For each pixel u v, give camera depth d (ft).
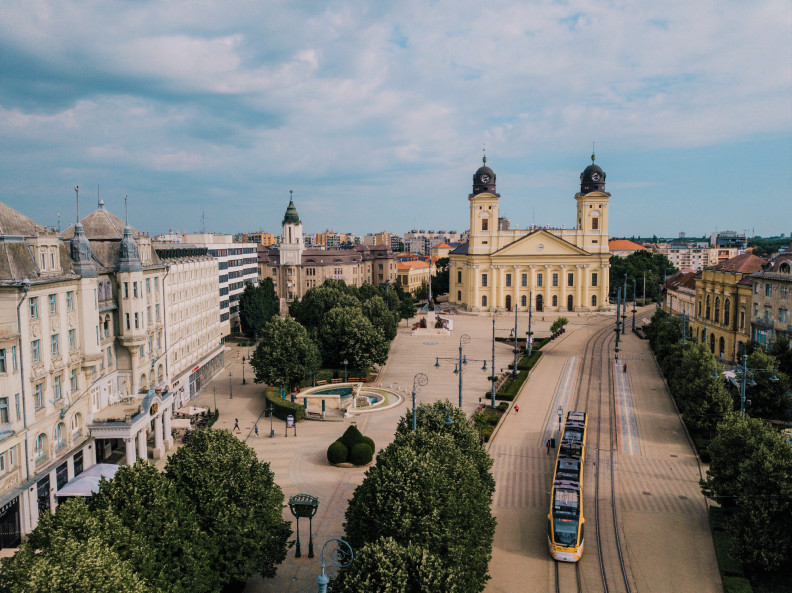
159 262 270.05
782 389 239.30
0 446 155.43
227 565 130.31
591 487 205.67
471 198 636.89
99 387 213.66
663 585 149.38
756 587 147.95
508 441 252.83
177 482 137.39
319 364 333.83
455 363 402.93
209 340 368.68
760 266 335.47
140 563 112.68
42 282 172.14
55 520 112.68
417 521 128.88
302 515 158.71
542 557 162.40
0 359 158.20
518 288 638.53
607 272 635.66
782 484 142.82
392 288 635.66
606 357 420.77
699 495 199.21
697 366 258.98
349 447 230.68
